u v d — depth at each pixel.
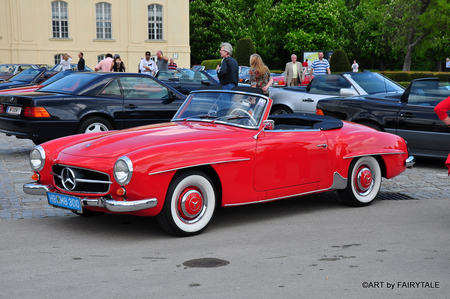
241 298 3.21
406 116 7.82
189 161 4.39
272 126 4.95
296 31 51.50
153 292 3.31
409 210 5.63
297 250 4.19
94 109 8.62
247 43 32.00
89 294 3.28
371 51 59.53
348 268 3.76
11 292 3.32
